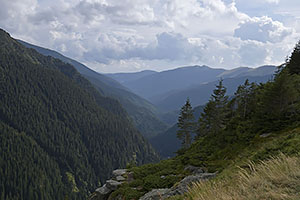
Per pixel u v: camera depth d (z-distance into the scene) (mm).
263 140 21609
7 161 149750
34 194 133750
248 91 39438
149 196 16703
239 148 23828
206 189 7562
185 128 52000
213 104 43750
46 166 165125
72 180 170875
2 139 170750
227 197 6062
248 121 30125
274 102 26641
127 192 21438
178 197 9094
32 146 177750
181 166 26625
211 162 23922
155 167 29047
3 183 134000
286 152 10250
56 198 143125
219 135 32688
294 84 30031
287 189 5512
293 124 22375
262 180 6469
